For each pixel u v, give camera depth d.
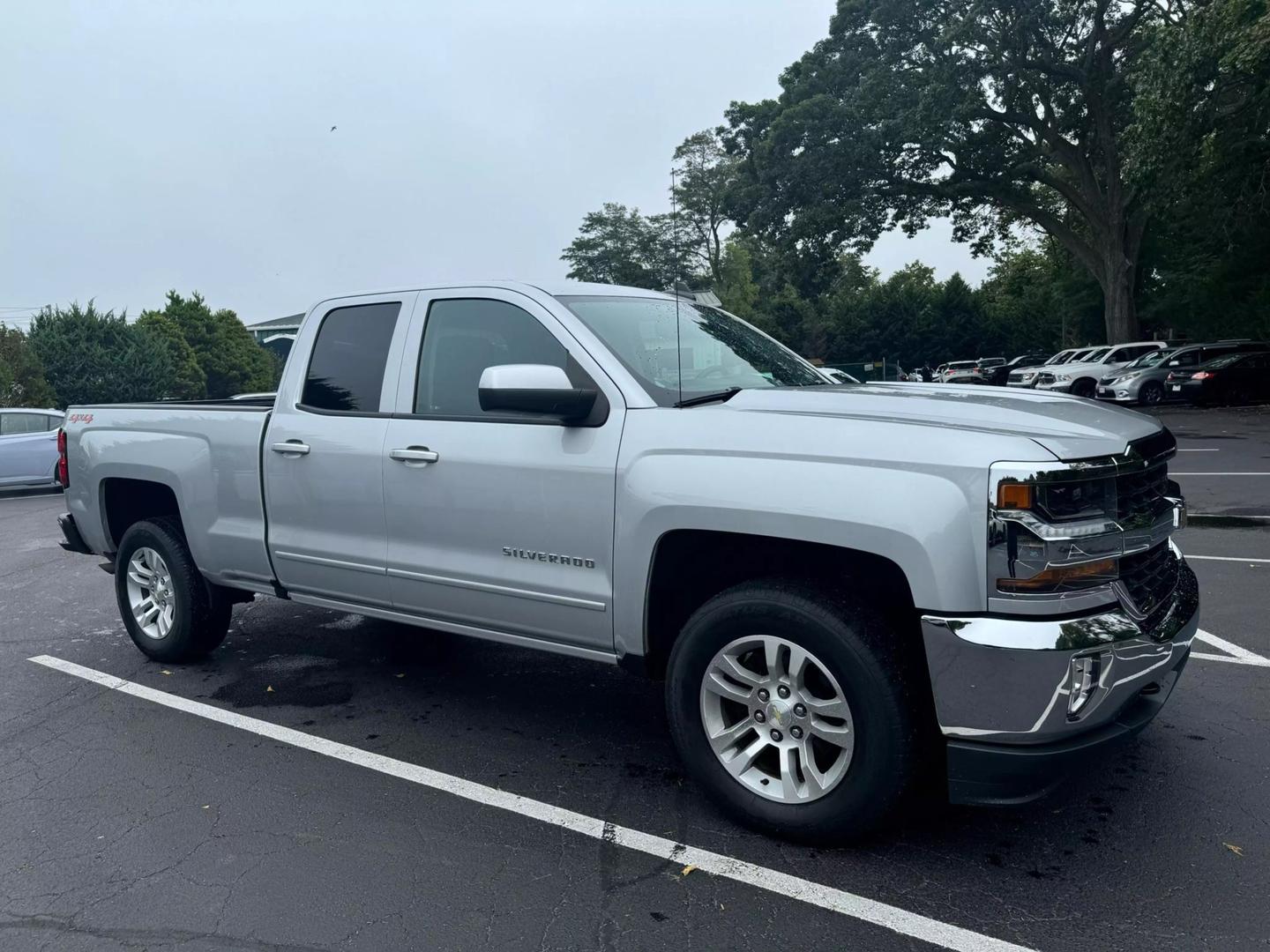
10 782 3.85
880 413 3.16
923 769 3.04
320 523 4.38
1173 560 3.52
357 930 2.77
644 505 3.29
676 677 3.35
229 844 3.30
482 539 3.79
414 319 4.20
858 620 2.96
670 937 2.70
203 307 64.56
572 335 3.67
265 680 5.10
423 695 4.82
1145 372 25.77
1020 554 2.68
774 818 3.18
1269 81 19.00
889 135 28.59
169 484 5.01
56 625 6.46
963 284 56.88
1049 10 26.33
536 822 3.43
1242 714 4.25
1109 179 29.86
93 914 2.88
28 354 34.97
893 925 2.74
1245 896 2.84
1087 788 3.57
